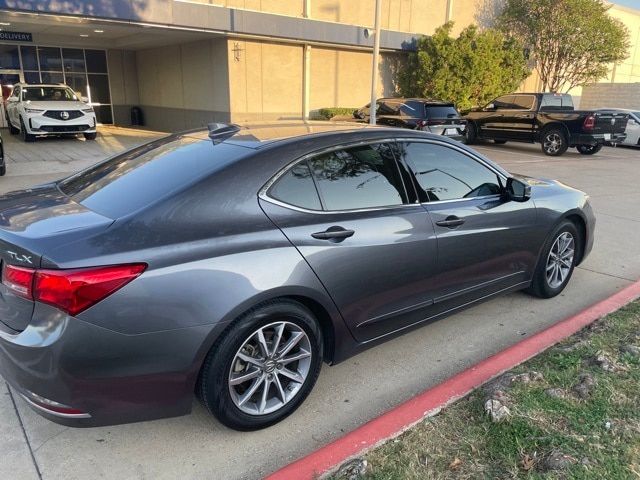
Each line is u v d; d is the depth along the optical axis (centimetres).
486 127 1825
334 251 296
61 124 1582
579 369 334
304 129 336
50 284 231
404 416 290
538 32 2356
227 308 256
